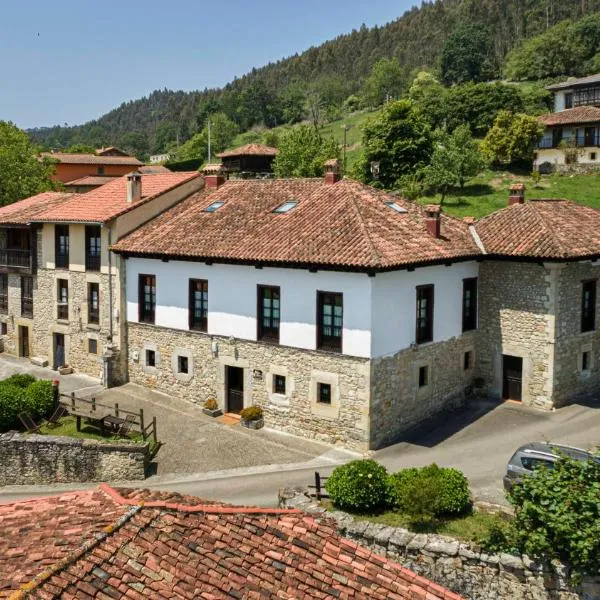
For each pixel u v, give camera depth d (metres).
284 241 22.77
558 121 60.75
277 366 22.89
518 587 12.79
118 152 103.06
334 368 21.34
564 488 12.55
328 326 21.56
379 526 14.54
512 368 25.11
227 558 8.95
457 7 174.38
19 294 33.81
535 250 23.34
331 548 9.73
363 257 20.19
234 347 24.09
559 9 140.12
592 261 24.66
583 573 12.10
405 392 22.23
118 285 27.59
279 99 147.62
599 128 58.91
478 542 13.41
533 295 24.02
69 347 31.02
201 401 25.47
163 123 197.88
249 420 23.33
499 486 17.84
